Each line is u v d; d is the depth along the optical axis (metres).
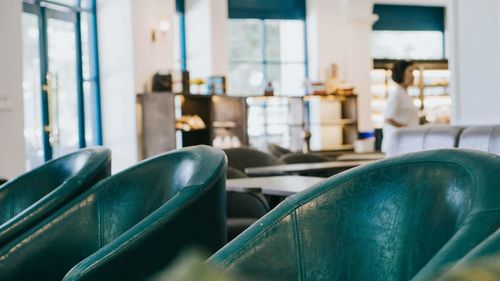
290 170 4.61
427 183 1.30
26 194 2.81
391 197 1.36
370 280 1.36
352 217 1.41
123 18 9.57
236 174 4.29
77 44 9.42
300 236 1.43
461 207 1.17
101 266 1.71
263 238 1.42
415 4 15.42
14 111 6.85
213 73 11.85
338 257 1.40
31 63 8.56
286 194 3.03
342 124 13.38
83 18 9.55
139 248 1.75
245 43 13.57
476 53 5.60
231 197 4.12
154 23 10.10
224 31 12.04
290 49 13.84
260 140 13.48
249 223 3.71
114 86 9.65
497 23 5.38
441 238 1.22
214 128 10.75
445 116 14.88
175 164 2.09
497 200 1.03
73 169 2.69
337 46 13.63
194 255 0.48
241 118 10.96
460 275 0.54
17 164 6.88
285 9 13.70
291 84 13.83
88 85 9.63
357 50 13.48
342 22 13.54
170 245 1.79
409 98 6.53
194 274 0.47
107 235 2.16
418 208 1.31
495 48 5.41
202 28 11.91
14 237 2.19
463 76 5.73
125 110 9.61
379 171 1.40
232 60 13.49
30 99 8.53
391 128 6.52
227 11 13.27
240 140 10.95
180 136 10.70
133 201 2.15
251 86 13.57
